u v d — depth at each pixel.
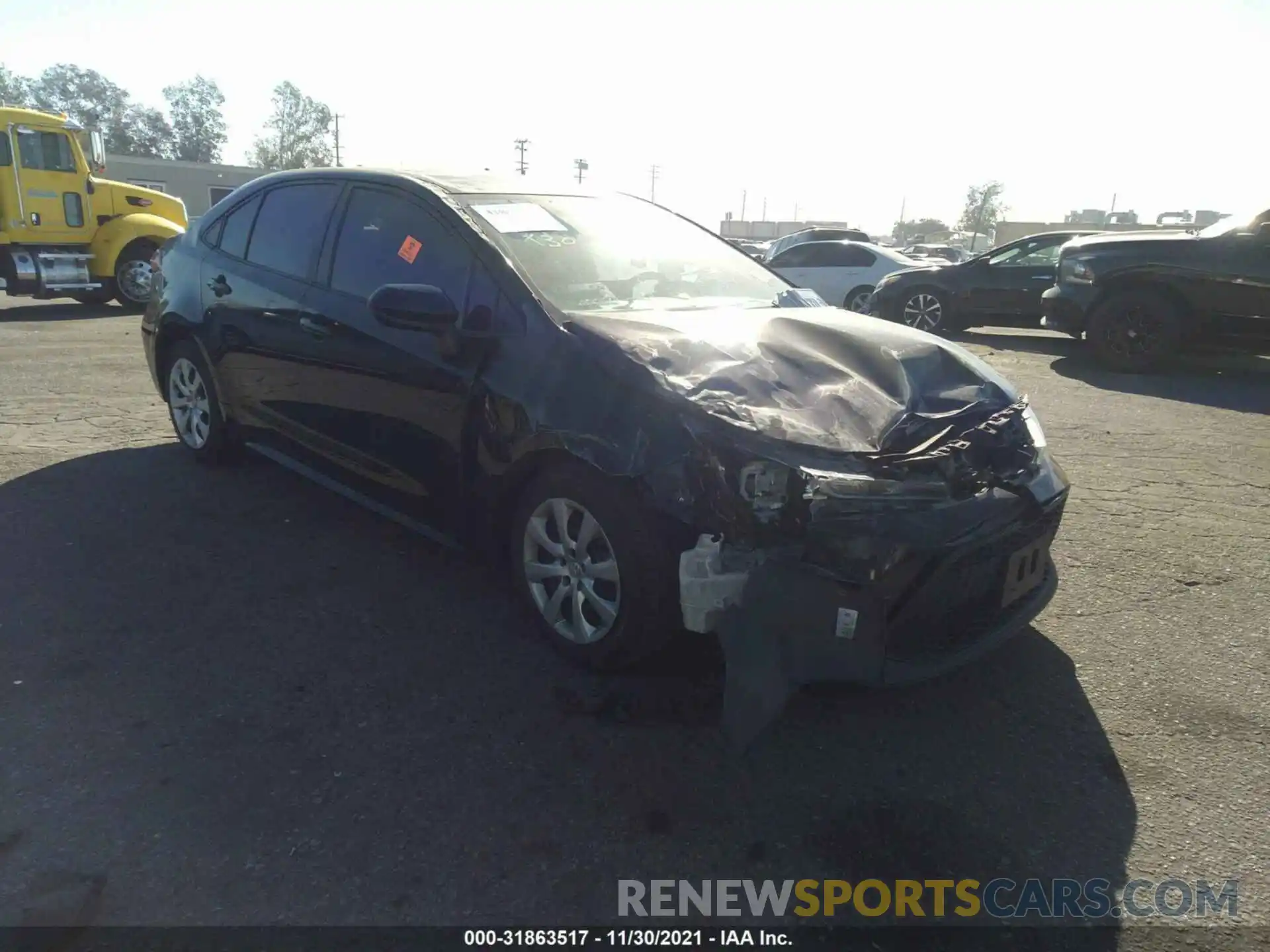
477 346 3.39
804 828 2.50
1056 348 11.79
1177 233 9.96
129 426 6.22
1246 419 7.40
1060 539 4.62
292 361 4.29
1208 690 3.21
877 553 2.59
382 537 4.40
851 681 2.61
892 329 3.64
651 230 4.29
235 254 4.83
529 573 3.32
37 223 12.65
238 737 2.79
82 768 2.62
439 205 3.78
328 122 76.75
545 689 3.11
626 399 2.90
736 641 2.66
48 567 3.93
